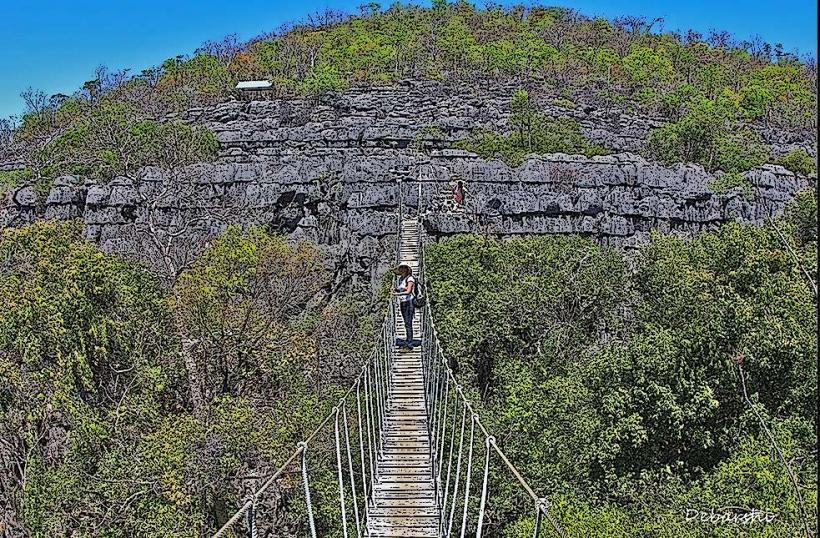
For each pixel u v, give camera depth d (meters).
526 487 9.36
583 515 19.08
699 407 22.25
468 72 93.44
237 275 29.11
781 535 16.59
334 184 50.47
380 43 106.94
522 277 34.75
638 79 96.88
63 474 21.72
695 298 25.20
